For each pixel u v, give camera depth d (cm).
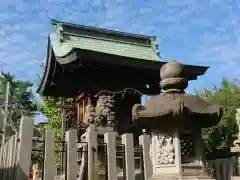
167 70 573
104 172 1073
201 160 553
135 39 1734
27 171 852
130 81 1531
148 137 1025
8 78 3869
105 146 1019
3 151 1237
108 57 1315
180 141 554
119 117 1481
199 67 1465
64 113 1819
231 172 902
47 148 892
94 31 1655
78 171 1134
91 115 1351
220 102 1664
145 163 989
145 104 573
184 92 572
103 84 1460
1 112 2183
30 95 4000
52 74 1603
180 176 516
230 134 1577
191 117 546
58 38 1540
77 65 1296
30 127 886
